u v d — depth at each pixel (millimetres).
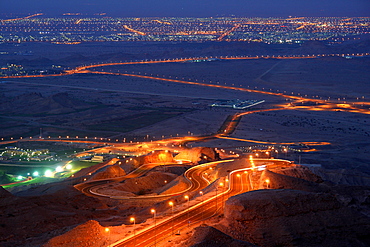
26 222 89062
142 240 74688
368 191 108188
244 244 67812
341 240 76000
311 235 75875
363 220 80375
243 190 103062
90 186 133625
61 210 100625
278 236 74750
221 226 75562
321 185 110125
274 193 84000
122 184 136000
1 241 81188
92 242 74438
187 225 81125
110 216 102438
